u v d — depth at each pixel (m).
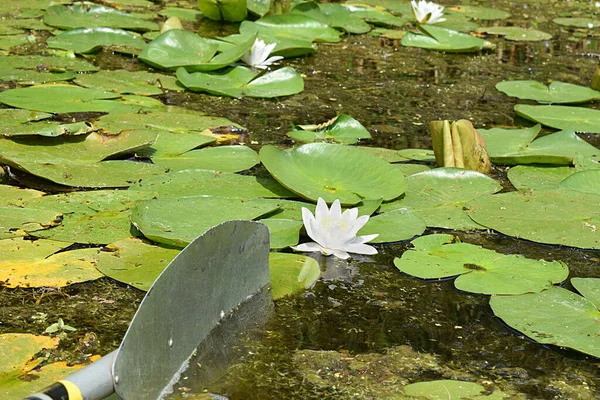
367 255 2.57
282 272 2.37
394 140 3.74
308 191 2.90
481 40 5.99
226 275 2.03
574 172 3.38
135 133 3.32
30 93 3.99
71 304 2.12
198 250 1.84
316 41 5.86
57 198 2.77
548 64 5.61
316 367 1.88
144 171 3.09
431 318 2.17
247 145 3.53
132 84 4.38
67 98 3.98
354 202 2.83
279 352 1.94
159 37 4.94
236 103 4.22
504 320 2.15
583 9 8.20
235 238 2.03
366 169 3.12
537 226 2.81
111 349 1.90
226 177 3.08
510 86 4.83
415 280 2.40
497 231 2.78
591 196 3.08
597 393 1.85
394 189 3.01
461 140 3.36
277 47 5.31
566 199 3.04
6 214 2.61
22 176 3.03
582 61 5.78
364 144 3.65
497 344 2.05
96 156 3.16
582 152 3.60
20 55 4.84
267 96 4.36
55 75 4.40
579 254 2.64
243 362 1.88
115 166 3.11
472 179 3.19
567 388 1.86
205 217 2.62
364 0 7.69
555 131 4.06
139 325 1.60
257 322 2.07
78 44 5.14
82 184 2.92
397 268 2.47
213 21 6.34
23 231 2.51
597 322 2.14
